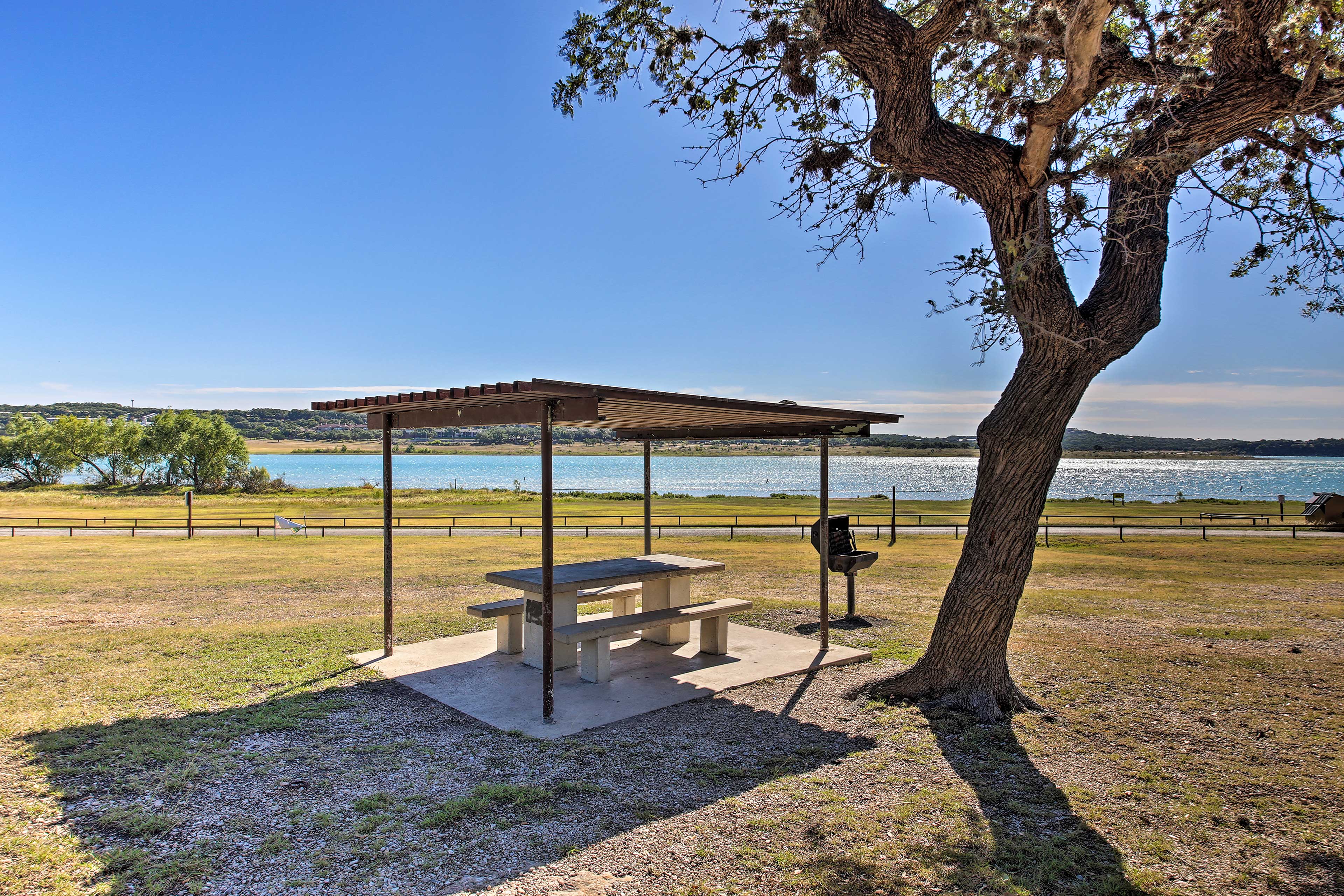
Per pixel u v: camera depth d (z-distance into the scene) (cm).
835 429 759
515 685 643
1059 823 388
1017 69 632
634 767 463
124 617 975
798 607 1067
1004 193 553
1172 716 564
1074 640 826
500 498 4809
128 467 8075
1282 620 962
